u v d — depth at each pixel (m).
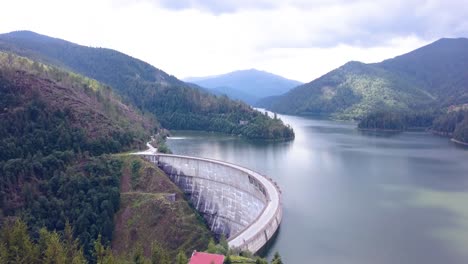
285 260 121.50
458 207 175.38
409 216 163.25
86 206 161.88
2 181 162.88
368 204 178.88
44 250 98.06
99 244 99.75
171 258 152.00
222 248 107.19
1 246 89.38
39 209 158.38
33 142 184.75
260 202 156.75
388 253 127.56
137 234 161.62
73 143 194.62
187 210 177.25
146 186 187.88
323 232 144.50
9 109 191.75
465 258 124.75
